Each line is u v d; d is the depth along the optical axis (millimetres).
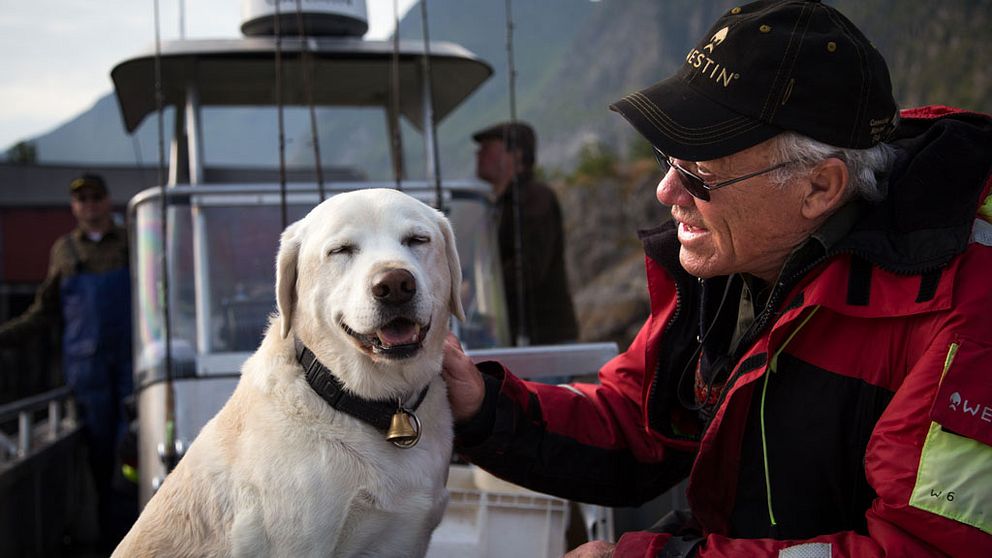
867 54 1773
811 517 1876
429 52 4125
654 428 2264
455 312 2146
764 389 1871
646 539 1884
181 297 3531
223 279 3564
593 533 2609
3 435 4723
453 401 2162
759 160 1818
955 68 19281
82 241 5492
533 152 5785
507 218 5395
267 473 1808
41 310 5664
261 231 3637
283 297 1993
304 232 2006
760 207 1856
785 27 1797
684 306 2219
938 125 1852
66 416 5875
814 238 1818
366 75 4379
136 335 3660
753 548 1729
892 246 1738
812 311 1789
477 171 5848
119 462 4250
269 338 2037
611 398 2389
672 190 2021
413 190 3865
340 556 1865
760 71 1786
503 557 2434
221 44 3965
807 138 1776
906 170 1800
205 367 3365
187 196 3621
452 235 2135
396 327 1826
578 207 21703
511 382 2211
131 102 4734
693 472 1969
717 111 1831
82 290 5352
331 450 1827
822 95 1754
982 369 1554
